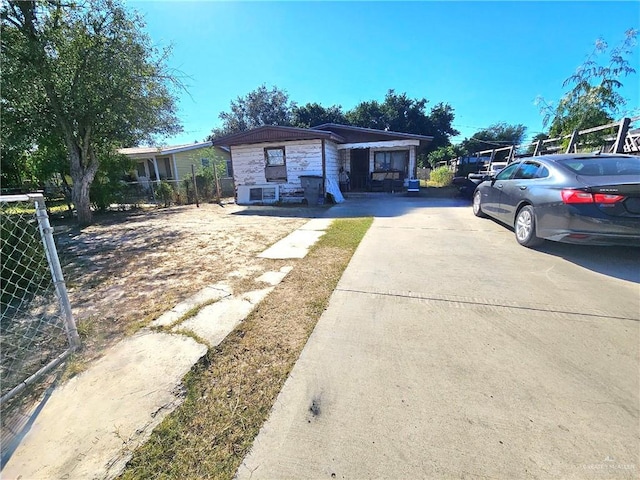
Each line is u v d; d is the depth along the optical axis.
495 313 2.45
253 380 1.77
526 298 2.69
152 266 3.94
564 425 1.42
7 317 2.60
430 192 13.24
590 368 1.79
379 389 1.67
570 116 9.16
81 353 2.04
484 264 3.59
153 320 2.48
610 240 3.24
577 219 3.34
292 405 1.58
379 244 4.57
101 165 9.79
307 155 10.70
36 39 6.84
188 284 3.27
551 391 1.62
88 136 8.15
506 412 1.50
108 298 2.96
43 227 1.93
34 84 7.03
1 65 6.45
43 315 2.63
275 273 3.50
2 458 1.31
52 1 6.87
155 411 1.54
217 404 1.59
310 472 1.24
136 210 10.55
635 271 3.27
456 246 4.36
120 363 1.93
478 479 1.19
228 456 1.31
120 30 7.45
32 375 1.82
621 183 3.10
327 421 1.47
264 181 11.37
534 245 4.12
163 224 7.24
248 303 2.75
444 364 1.86
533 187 4.05
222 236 5.58
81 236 6.12
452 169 18.97
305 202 10.74
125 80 7.54
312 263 3.81
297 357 1.97
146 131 9.10
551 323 2.28
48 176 9.94
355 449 1.33
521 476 1.20
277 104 32.84
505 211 4.87
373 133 13.50
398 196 11.93
